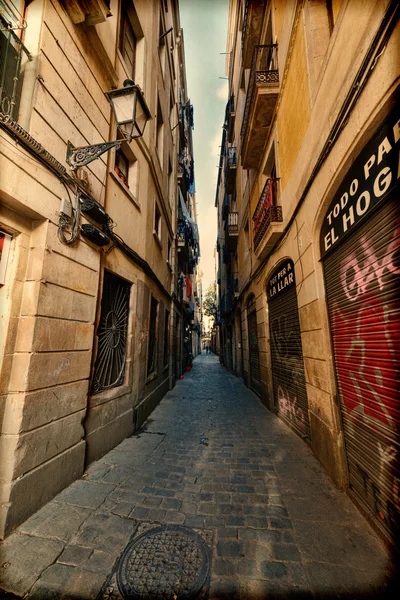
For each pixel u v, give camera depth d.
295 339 4.67
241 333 11.43
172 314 10.43
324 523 2.31
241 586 1.71
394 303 2.07
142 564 1.87
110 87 4.33
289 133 4.72
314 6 3.72
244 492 2.81
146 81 6.17
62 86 3.08
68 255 3.05
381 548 2.03
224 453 3.83
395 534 1.95
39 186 2.62
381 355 2.24
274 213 5.18
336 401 3.08
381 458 2.20
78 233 3.23
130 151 5.28
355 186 2.64
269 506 2.56
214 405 7.00
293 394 4.80
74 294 3.14
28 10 2.82
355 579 1.76
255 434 4.65
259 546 2.04
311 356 3.75
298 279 4.30
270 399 6.26
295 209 4.25
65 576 1.77
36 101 2.66
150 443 4.23
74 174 3.21
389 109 2.07
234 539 2.12
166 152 9.41
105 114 4.13
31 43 2.74
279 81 5.26
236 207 13.16
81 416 3.18
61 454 2.79
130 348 4.86
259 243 6.16
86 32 3.58
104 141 4.07
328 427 3.16
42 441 2.54
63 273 2.95
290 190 4.67
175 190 12.21
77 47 3.40
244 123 6.83
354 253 2.70
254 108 5.66
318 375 3.49
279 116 5.34
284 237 5.04
